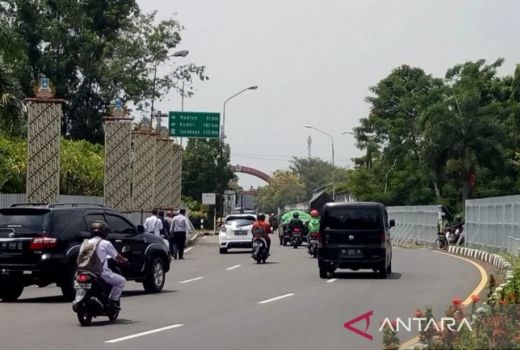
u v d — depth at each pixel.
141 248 20.64
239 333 13.73
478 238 37.94
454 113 57.81
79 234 19.20
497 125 57.28
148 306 17.89
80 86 59.91
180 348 12.18
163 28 63.56
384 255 24.92
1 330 14.16
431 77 78.12
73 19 58.28
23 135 41.44
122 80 59.94
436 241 46.19
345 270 28.95
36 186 32.38
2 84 31.38
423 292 20.44
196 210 81.56
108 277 14.96
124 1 62.16
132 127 45.91
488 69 64.69
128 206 42.47
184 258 36.91
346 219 25.17
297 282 23.86
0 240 18.59
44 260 18.47
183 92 64.44
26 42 55.81
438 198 68.69
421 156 59.69
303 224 46.88
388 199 73.75
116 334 13.64
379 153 77.44
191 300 19.14
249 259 35.97
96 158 45.81
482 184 59.22
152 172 48.44
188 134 58.84
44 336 13.42
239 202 124.50
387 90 78.06
